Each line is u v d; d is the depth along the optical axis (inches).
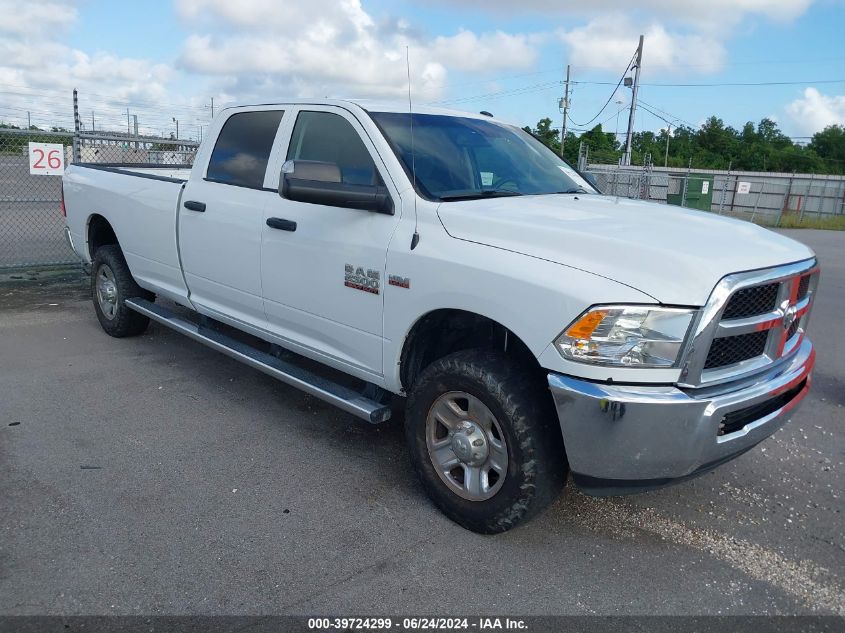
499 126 191.8
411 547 131.3
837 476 168.9
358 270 149.6
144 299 243.4
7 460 159.5
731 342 120.5
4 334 259.4
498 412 125.7
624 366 112.5
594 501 151.7
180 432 178.5
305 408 197.5
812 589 123.9
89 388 206.5
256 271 178.5
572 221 131.3
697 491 158.7
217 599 114.5
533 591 120.0
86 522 135.3
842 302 387.2
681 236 125.0
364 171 155.9
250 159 186.4
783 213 1284.4
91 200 250.2
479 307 126.4
